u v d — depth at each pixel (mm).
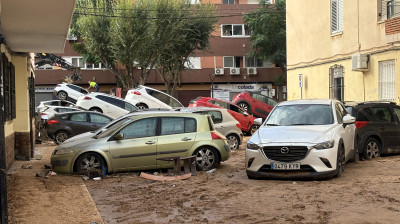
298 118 12281
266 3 51594
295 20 30156
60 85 39969
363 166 13125
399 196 9023
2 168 5863
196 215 8062
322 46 26953
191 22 45219
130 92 31188
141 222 7648
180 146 12922
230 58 54062
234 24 53906
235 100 31906
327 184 10484
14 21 11367
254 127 25328
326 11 26375
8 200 9164
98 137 12812
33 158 17609
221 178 11914
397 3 21500
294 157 10867
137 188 10836
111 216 8180
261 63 54406
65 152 12539
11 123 15539
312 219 7520
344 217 7602
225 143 13422
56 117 22812
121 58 40812
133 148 12609
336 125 11898
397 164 13312
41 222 7566
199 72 53688
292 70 30703
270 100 32375
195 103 26141
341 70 25266
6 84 13695
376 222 7246
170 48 44344
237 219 7727
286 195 9469
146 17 40594
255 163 11227
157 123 12977
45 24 11781
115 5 41625
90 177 12242
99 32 41812
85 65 51625
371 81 22750
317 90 27641
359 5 23531
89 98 29000
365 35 23109
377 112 15023
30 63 19141
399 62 20719
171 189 10586
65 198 9586
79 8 43094
